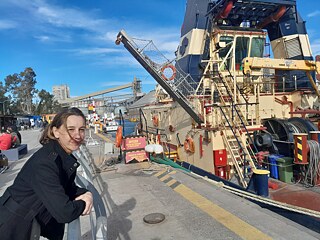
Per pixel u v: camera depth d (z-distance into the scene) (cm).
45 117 4003
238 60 1122
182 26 1226
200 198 510
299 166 677
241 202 483
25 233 174
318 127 841
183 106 884
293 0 1128
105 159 906
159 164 823
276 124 800
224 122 848
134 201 518
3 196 179
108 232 397
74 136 182
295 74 1173
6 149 1071
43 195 161
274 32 1277
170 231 390
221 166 762
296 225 399
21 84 8906
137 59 955
